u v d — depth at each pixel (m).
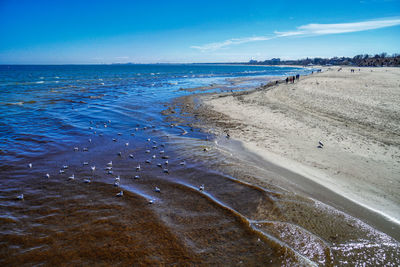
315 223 5.96
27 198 6.88
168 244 5.19
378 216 6.29
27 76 65.00
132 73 89.38
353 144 11.57
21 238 5.27
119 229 5.64
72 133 13.52
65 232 5.49
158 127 15.13
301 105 21.11
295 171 8.95
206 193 7.33
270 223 5.94
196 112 19.53
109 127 14.96
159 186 7.74
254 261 4.76
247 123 15.97
